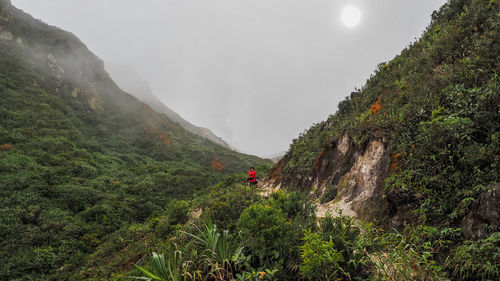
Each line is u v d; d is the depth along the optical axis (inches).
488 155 114.3
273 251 120.0
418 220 134.1
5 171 1193.4
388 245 116.4
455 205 118.0
